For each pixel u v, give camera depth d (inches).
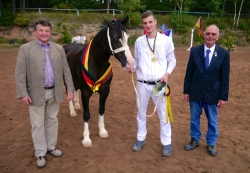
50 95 112.3
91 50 127.0
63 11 1003.9
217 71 117.6
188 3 968.9
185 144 138.4
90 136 148.8
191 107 128.2
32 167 115.3
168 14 1055.6
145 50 113.8
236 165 117.9
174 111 193.0
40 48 105.4
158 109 121.8
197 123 129.3
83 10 946.1
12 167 114.9
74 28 813.9
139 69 119.2
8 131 153.4
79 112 190.9
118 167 115.3
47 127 120.6
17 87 103.6
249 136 149.2
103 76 130.3
